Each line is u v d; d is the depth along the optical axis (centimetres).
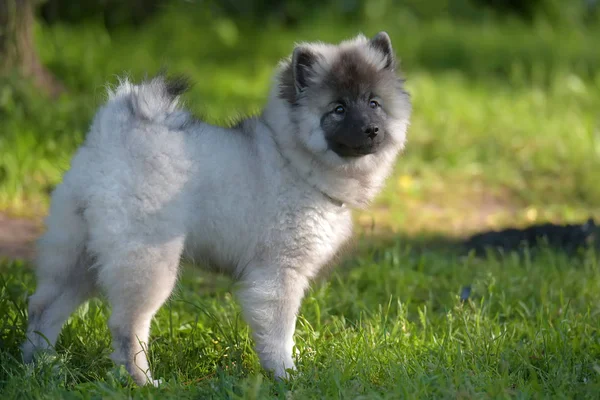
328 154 632
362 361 621
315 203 630
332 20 2112
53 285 630
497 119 1522
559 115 1562
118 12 1912
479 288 808
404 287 845
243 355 669
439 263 927
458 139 1430
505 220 1151
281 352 629
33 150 1172
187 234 616
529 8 2322
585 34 2202
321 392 577
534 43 2022
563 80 1727
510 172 1327
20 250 949
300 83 636
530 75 1817
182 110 633
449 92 1636
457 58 1886
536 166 1350
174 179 602
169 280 609
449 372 607
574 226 1020
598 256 952
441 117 1502
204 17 1964
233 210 620
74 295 637
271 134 636
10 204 1091
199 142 618
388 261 901
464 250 1014
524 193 1255
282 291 628
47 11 1855
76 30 1825
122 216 593
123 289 600
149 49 1784
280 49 1877
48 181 1130
